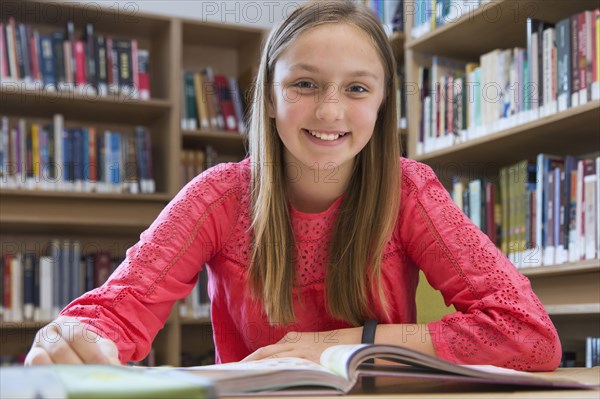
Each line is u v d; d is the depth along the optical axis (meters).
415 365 0.73
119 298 1.05
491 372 0.71
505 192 2.33
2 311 2.91
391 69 1.21
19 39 2.95
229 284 1.25
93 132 3.06
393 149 1.22
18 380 0.50
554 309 2.12
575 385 0.70
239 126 3.39
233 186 1.25
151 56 3.49
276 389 0.66
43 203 2.92
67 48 3.04
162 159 3.27
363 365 0.72
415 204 1.22
